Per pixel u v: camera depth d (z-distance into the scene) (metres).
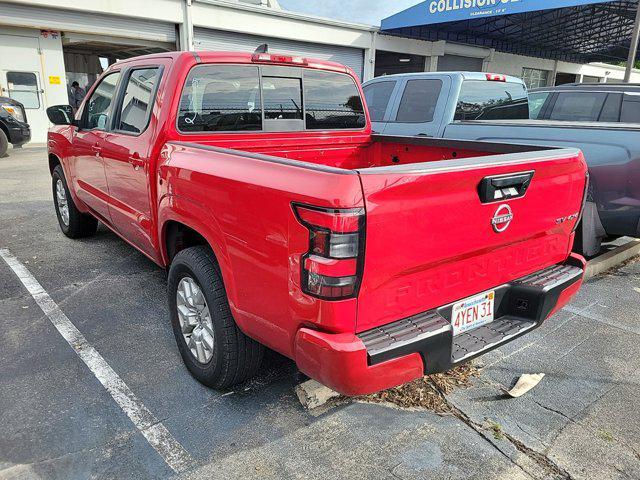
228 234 2.41
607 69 36.50
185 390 2.93
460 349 2.38
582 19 22.11
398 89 6.80
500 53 28.28
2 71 14.30
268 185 2.13
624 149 4.46
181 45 16.98
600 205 4.68
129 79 3.80
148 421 2.66
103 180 4.16
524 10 17.67
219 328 2.66
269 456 2.43
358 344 1.97
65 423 2.62
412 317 2.24
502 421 2.75
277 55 3.62
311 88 3.89
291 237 2.04
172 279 3.03
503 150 3.26
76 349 3.34
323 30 20.28
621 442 2.60
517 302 2.71
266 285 2.23
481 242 2.36
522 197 2.48
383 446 2.52
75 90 17.16
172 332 3.60
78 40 15.74
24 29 14.35
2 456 2.38
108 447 2.46
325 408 2.81
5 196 7.81
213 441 2.53
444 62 25.88
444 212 2.14
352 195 1.86
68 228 5.56
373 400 2.89
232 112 3.49
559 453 2.51
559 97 6.90
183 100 3.23
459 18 19.42
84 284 4.40
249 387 2.98
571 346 3.59
